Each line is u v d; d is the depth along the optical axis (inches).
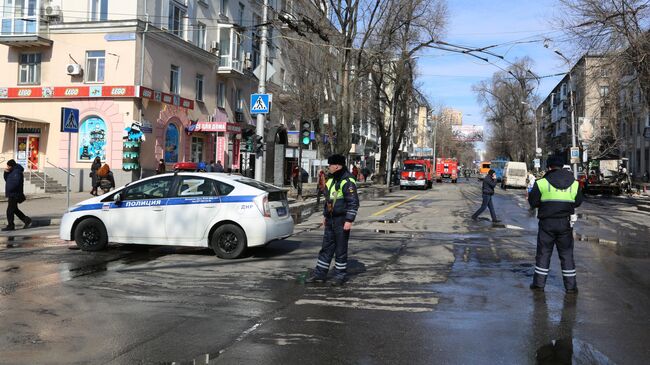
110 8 1005.2
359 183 1923.0
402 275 319.6
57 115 1029.8
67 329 210.2
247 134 819.4
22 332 205.8
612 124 989.8
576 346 194.5
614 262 372.5
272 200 379.2
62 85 1023.6
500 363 177.8
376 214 740.7
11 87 1043.9
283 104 1486.2
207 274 318.7
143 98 1005.2
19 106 1049.5
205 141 1262.3
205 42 1263.5
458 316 233.1
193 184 381.7
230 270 331.0
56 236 484.7
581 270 341.1
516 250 418.9
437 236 503.8
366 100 1675.7
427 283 297.9
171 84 1117.7
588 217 762.8
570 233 277.9
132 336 202.1
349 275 318.3
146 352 185.2
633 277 318.7
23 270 326.3
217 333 206.7
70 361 176.1
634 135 2087.8
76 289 277.4
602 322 224.8
